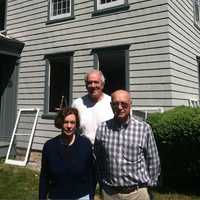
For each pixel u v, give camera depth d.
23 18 11.22
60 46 10.09
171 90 7.82
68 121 3.21
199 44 11.04
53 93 10.41
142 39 8.35
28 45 10.95
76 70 9.62
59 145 3.23
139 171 3.15
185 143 6.47
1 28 12.59
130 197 3.14
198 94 10.50
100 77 3.89
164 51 7.98
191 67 9.84
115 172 3.15
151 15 8.26
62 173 3.17
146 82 8.19
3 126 11.20
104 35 9.10
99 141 3.29
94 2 9.40
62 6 10.22
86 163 3.26
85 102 3.97
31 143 9.95
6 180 7.34
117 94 3.16
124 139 3.15
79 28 9.68
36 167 9.01
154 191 6.62
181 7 9.20
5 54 10.55
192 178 7.02
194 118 6.34
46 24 10.52
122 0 8.81
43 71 10.44
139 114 8.10
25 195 6.30
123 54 8.86
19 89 11.00
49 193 3.29
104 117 3.80
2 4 12.52
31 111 10.38
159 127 6.66
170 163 6.84
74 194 3.19
